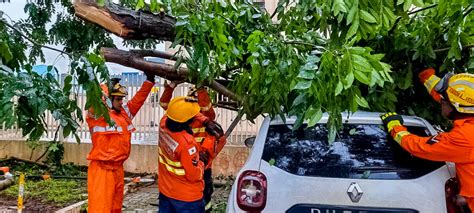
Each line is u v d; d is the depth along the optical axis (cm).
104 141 467
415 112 427
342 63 264
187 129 413
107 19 316
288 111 336
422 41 376
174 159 410
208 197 543
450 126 427
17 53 278
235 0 382
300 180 335
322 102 280
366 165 340
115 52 360
